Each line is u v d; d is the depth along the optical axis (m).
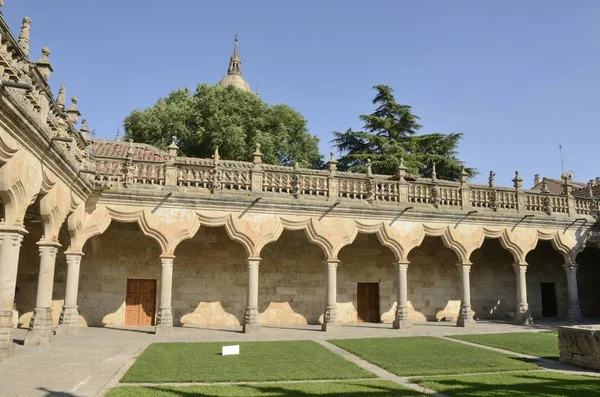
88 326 23.03
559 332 14.09
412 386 10.55
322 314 26.64
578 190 34.75
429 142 44.84
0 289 11.93
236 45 95.06
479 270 30.56
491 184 27.81
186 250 24.89
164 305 20.42
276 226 22.47
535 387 10.42
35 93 12.41
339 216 23.53
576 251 28.19
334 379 11.27
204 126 40.59
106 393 9.10
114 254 24.05
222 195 21.77
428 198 25.50
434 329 23.50
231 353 14.88
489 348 16.84
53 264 15.78
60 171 14.87
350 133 44.06
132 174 20.89
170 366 12.39
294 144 46.50
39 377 10.30
